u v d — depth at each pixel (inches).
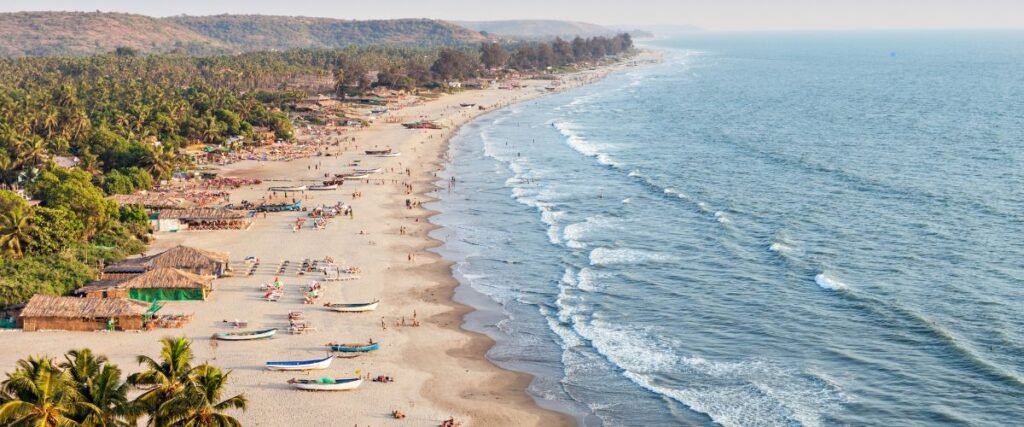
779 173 6368.1
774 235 4603.8
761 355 3107.8
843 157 7017.7
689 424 2645.2
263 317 3516.2
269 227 5024.6
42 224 4109.3
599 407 2780.5
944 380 2847.0
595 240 4655.5
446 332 3415.4
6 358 3026.6
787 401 2753.4
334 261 4320.9
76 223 4296.3
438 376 3019.2
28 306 3331.7
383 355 3189.0
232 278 4013.3
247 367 3041.3
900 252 4242.1
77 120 7081.7
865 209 5142.7
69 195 4591.5
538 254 4436.5
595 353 3191.4
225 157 7258.9
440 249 4574.3
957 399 2721.5
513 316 3580.2
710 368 3019.2
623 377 2982.3
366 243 4680.1
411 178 6525.6
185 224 4970.5
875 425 2583.7
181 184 6171.3
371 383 2950.3
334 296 3799.2
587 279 4005.9
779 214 5088.6
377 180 6451.8
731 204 5364.2
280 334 3346.5
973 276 3843.5
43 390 1973.4
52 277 3720.5
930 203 5246.1
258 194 5905.5
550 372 3048.7
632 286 3890.3
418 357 3179.1
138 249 4461.1
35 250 4052.7
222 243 4655.5
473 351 3235.7
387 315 3592.5
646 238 4665.4
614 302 3698.3
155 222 4926.2
